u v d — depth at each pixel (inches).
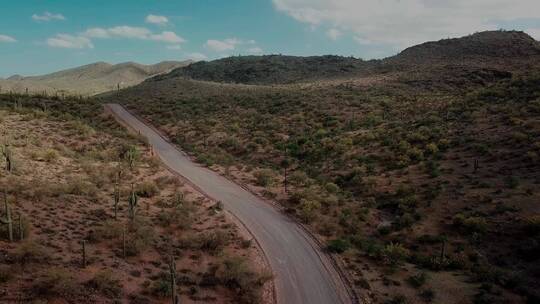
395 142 2471.7
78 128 2556.6
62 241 1053.8
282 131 3193.9
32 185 1381.6
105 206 1405.0
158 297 920.3
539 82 3270.2
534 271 1156.5
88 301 831.1
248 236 1409.9
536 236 1294.3
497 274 1156.5
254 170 2309.3
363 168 2207.2
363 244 1407.5
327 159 2490.2
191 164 2384.4
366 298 1074.7
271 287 1097.4
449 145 2252.7
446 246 1366.9
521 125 2250.2
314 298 1066.7
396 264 1269.7
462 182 1786.4
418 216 1572.3
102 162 2014.0
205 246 1251.2
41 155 1795.0
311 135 2982.3
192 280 1026.7
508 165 1846.7
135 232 1209.4
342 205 1771.7
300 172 2235.5
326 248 1374.3
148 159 2260.1
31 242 979.3
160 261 1099.3
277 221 1579.7
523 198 1531.7
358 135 2783.0
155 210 1485.0
